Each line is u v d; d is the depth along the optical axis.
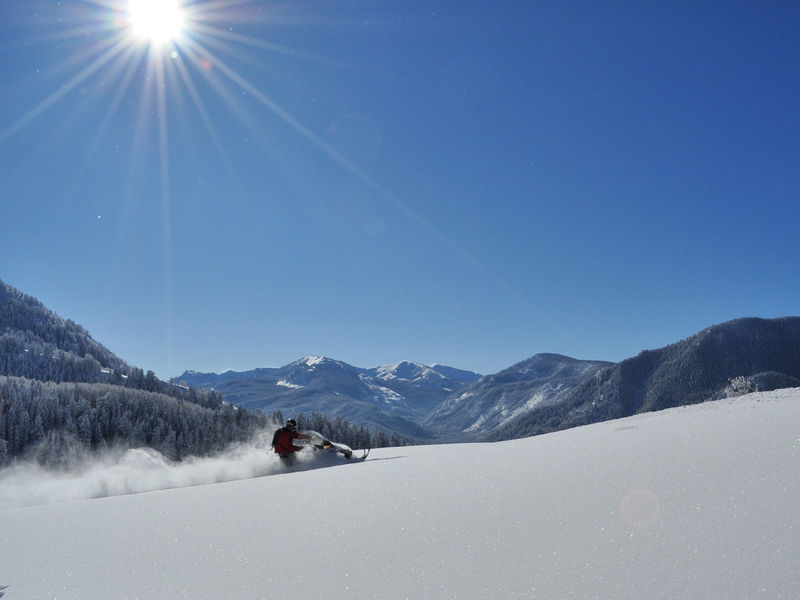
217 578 2.50
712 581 1.75
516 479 4.04
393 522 3.21
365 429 95.69
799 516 2.23
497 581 2.05
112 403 128.00
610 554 2.15
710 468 3.32
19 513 4.62
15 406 112.81
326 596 2.13
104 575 2.68
